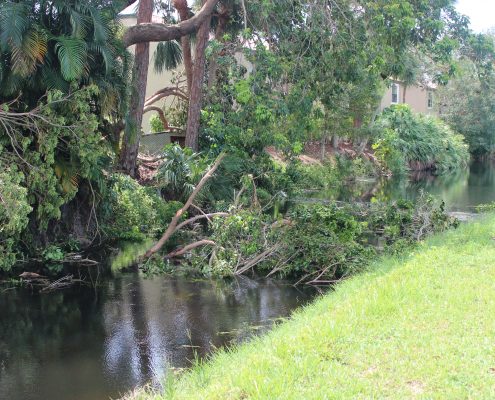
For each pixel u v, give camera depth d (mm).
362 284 8250
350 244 11945
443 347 5047
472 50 17953
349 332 5578
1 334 8328
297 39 16672
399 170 36688
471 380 4391
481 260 8617
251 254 12273
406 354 4961
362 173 34438
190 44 24406
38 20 12156
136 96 17172
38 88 12422
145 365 7082
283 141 17375
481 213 18781
